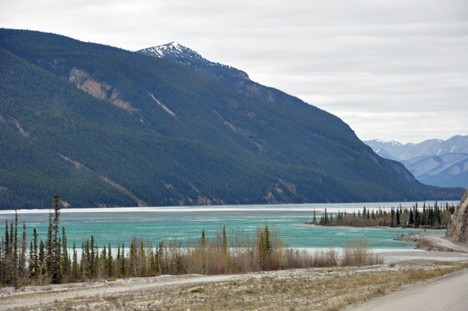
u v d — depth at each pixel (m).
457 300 32.53
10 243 80.44
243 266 72.25
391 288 40.22
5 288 57.19
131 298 44.72
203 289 48.44
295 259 77.44
